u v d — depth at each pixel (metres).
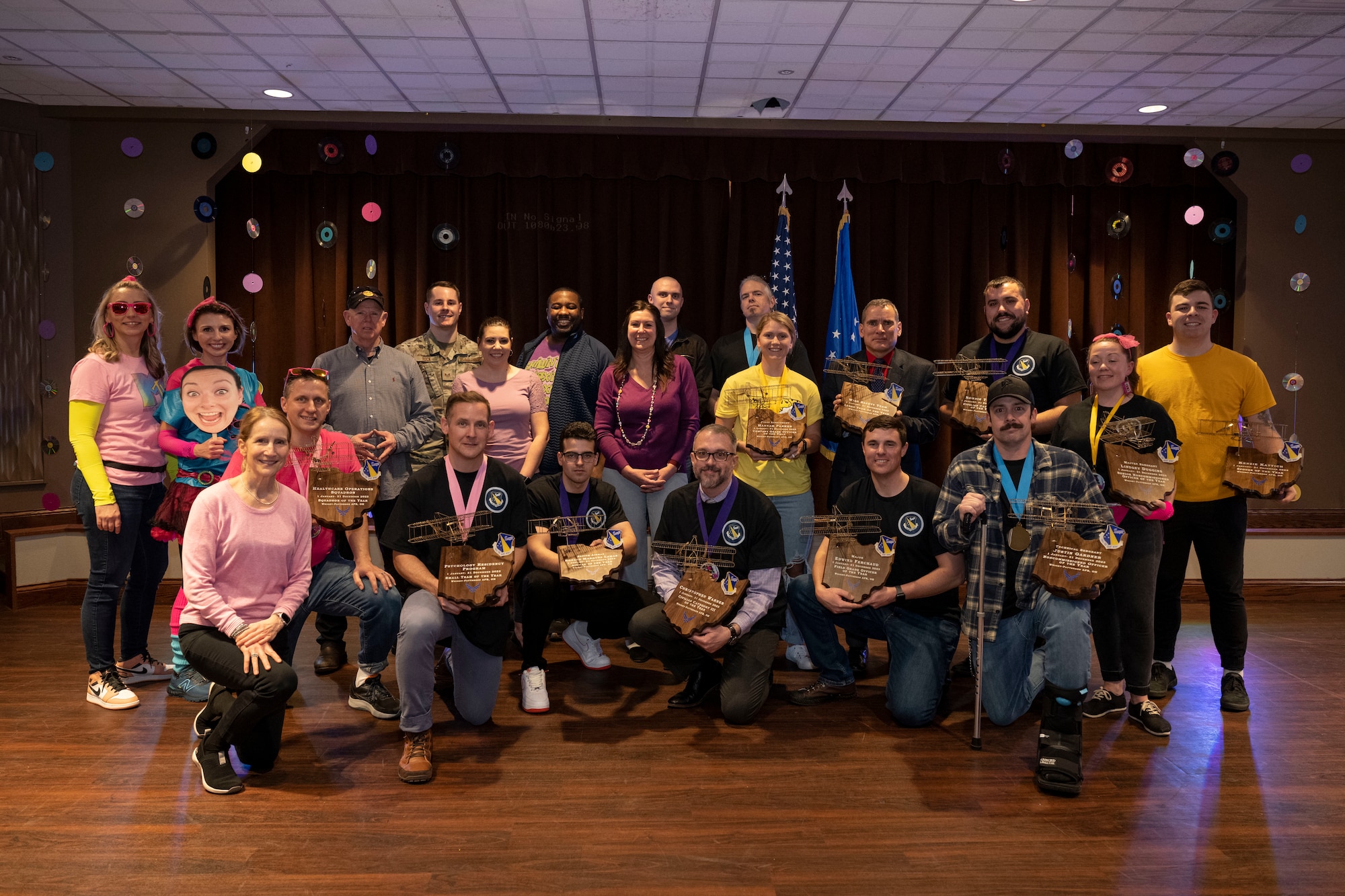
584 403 4.22
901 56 4.50
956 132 5.75
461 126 5.62
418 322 5.89
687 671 3.46
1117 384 3.23
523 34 4.22
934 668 3.22
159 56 4.55
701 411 4.34
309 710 3.42
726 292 5.93
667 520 3.45
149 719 3.32
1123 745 3.11
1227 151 5.59
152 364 3.55
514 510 3.18
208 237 5.55
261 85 5.03
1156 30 4.15
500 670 3.18
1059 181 5.91
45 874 2.26
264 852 2.37
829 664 3.54
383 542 3.12
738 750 3.04
